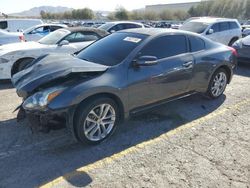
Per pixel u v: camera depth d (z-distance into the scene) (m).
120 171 3.36
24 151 3.77
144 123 4.67
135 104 4.27
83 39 8.23
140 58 4.12
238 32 12.77
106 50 4.52
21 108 4.09
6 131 4.33
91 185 3.10
